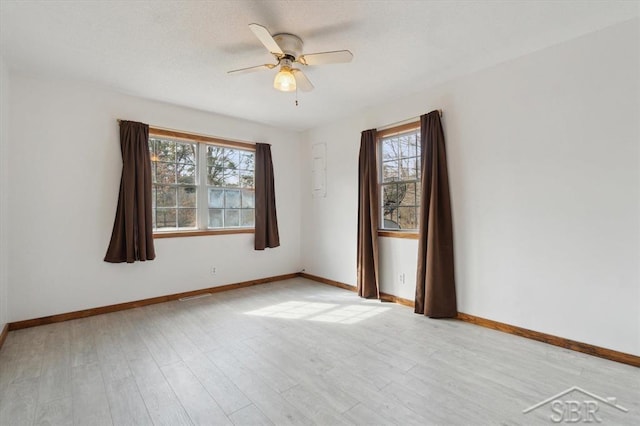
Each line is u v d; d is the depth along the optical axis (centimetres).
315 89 358
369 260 417
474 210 325
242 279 479
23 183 313
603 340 248
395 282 402
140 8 212
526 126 287
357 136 448
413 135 389
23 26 233
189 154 434
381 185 425
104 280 359
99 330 309
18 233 311
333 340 286
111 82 337
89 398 199
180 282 416
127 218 358
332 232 491
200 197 441
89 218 349
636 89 233
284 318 344
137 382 217
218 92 365
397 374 227
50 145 327
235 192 480
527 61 285
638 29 231
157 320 337
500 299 307
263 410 187
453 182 341
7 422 176
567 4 213
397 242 399
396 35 249
